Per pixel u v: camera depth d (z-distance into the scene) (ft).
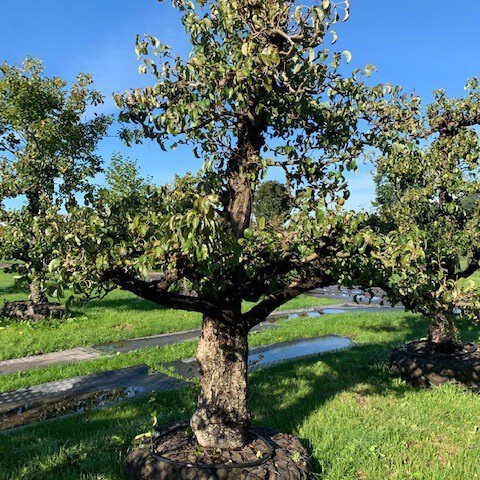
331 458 18.84
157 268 14.15
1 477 17.54
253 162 18.16
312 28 16.83
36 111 56.70
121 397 30.83
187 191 19.57
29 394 31.81
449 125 32.12
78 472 18.12
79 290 13.96
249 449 17.28
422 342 35.29
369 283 17.84
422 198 31.09
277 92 18.02
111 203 17.67
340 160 19.19
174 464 15.74
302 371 34.32
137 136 20.29
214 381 17.63
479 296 17.42
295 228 16.20
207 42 18.19
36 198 54.34
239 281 17.57
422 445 20.79
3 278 107.14
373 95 20.26
